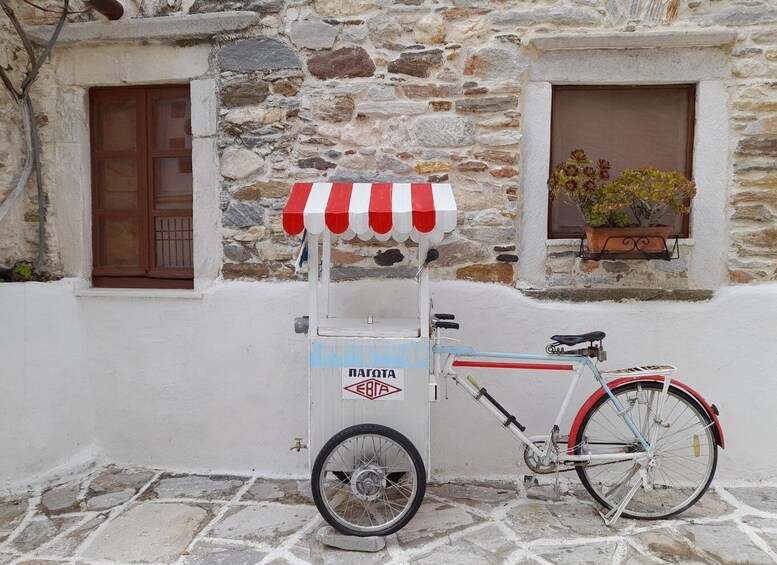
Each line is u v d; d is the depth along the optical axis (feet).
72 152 11.66
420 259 8.75
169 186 12.06
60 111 11.62
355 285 11.07
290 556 8.49
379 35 10.84
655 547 8.57
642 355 10.77
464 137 10.80
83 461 11.44
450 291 10.91
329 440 8.64
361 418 8.81
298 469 11.34
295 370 11.23
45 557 8.54
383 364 8.71
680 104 11.09
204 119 11.23
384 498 9.26
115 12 10.75
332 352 8.75
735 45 10.43
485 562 8.27
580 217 11.29
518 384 10.96
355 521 9.16
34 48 11.55
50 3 11.39
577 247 10.85
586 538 8.84
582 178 10.13
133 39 11.23
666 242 10.59
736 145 10.58
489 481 10.87
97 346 11.62
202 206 11.34
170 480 11.04
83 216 11.83
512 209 10.83
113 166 12.18
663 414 10.75
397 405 8.76
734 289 10.71
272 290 11.19
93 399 11.71
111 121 12.10
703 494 9.75
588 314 10.79
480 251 10.93
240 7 11.05
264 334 11.25
